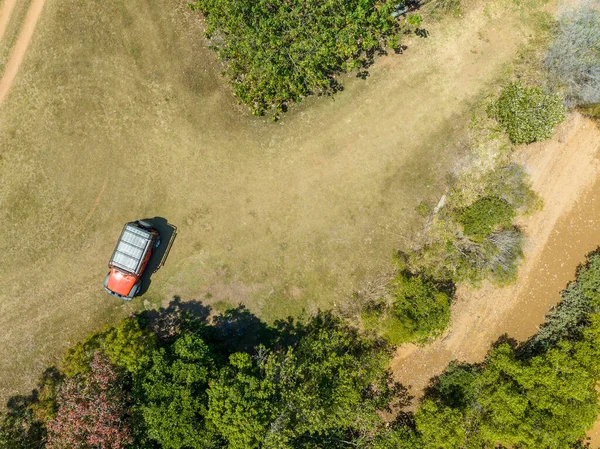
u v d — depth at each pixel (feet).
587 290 99.50
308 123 100.58
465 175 101.24
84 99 98.89
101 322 99.45
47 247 99.40
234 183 100.07
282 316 100.63
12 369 98.94
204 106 99.76
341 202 100.83
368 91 100.83
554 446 86.99
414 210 100.99
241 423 78.33
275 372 86.28
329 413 87.10
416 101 101.09
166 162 99.60
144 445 84.53
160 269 99.71
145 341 90.17
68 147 99.04
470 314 102.83
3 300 99.25
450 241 99.66
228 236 100.32
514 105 93.81
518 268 102.73
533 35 100.94
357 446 92.89
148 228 96.73
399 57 100.78
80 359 89.20
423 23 100.68
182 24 99.35
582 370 87.35
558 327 100.99
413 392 103.04
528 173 102.47
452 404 97.71
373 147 100.94
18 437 93.81
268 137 100.27
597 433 101.35
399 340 92.94
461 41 101.09
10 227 99.14
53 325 99.45
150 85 99.19
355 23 86.99
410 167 101.14
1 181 99.04
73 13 98.37
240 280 100.37
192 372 82.48
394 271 100.17
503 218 95.35
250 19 86.38
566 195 102.78
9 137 98.73
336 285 100.63
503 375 93.45
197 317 100.17
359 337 100.17
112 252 99.55
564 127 102.12
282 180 100.37
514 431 86.89
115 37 98.68
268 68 85.92
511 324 103.30
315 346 89.81
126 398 87.25
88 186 99.30
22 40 98.27
